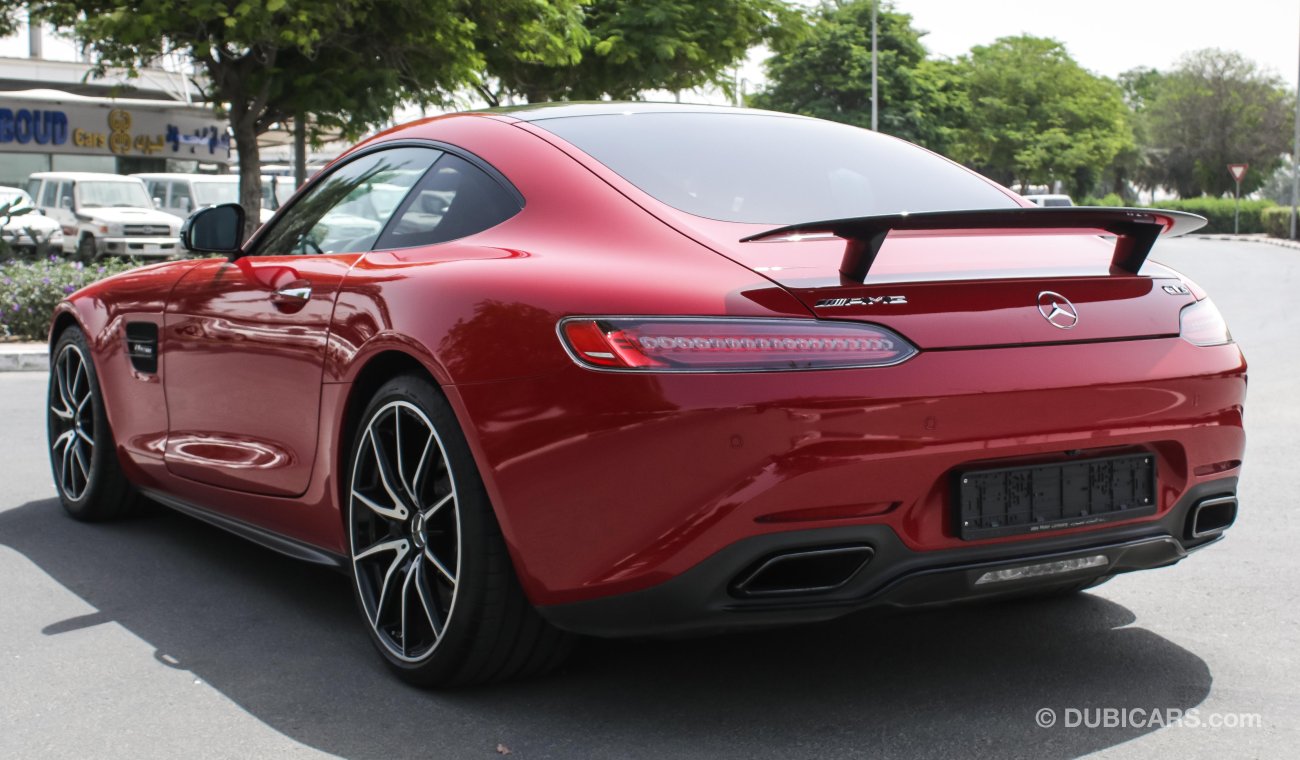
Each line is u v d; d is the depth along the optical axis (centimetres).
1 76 3834
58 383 472
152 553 417
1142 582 375
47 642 326
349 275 310
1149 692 282
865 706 273
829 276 243
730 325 235
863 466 235
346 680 295
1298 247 3766
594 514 242
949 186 321
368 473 303
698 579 236
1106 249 290
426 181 322
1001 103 6556
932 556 246
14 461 577
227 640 326
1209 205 5659
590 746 254
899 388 236
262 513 358
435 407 270
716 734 259
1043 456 254
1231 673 294
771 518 232
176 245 2269
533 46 1711
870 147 334
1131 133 7638
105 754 254
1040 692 282
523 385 250
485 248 285
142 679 298
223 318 359
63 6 1445
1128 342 260
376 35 1549
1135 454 264
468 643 270
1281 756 245
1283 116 7256
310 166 4144
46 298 1108
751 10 2391
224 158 3275
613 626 248
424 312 275
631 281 248
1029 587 266
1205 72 7550
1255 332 1170
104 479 446
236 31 1373
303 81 1502
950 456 241
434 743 256
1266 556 403
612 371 238
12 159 2884
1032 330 250
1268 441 610
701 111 336
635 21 2308
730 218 275
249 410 349
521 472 250
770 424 230
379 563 305
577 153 294
